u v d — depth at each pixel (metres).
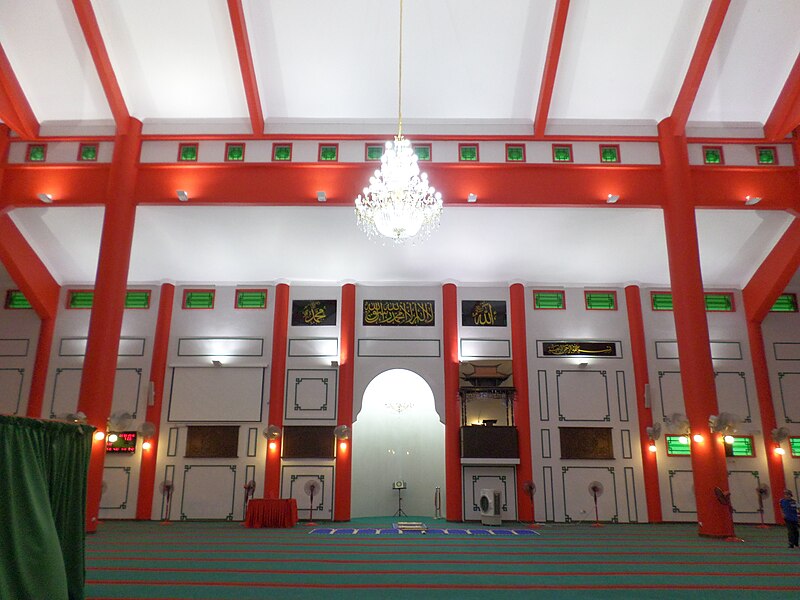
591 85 11.66
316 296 14.73
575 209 12.83
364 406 15.36
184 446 13.91
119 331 11.16
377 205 8.51
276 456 13.65
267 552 7.97
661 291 14.89
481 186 12.02
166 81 11.64
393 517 14.65
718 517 10.16
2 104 11.37
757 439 14.02
